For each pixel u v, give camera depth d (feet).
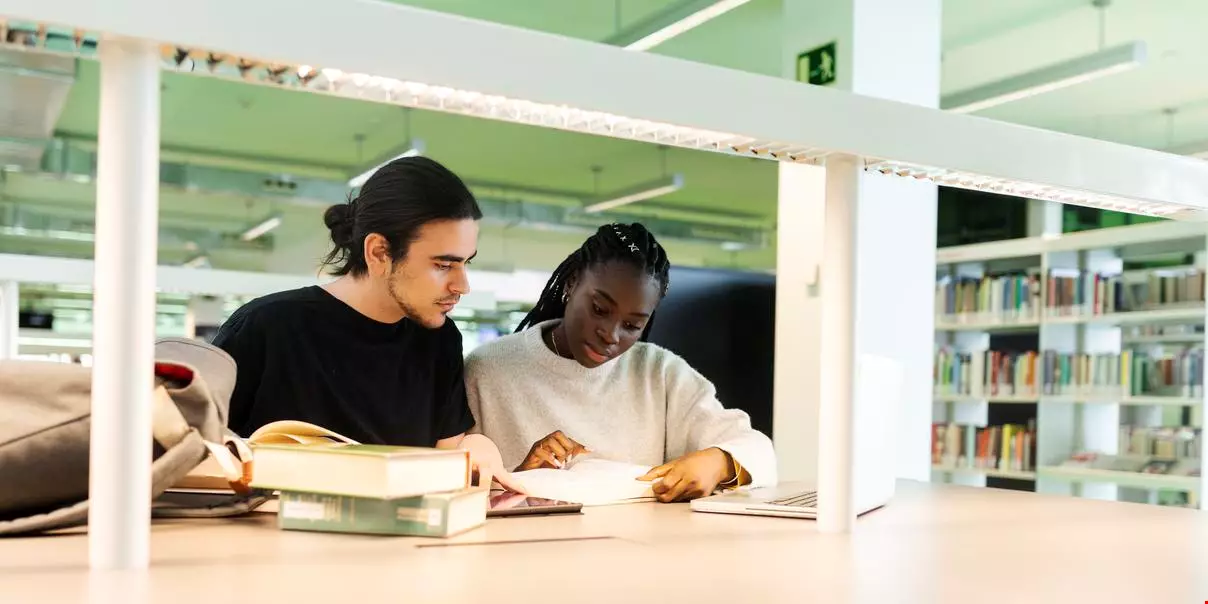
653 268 6.42
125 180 2.81
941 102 22.16
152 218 2.86
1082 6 19.66
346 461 3.64
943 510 5.00
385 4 2.97
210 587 2.69
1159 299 16.08
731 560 3.35
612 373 6.75
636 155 35.04
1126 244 16.61
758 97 3.58
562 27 22.50
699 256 50.98
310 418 5.95
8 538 3.48
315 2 2.87
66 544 3.35
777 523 4.33
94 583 2.72
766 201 43.86
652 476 5.40
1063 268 17.25
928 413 13.50
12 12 2.56
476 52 3.07
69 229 40.14
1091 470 16.22
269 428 4.03
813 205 13.48
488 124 30.42
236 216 42.01
